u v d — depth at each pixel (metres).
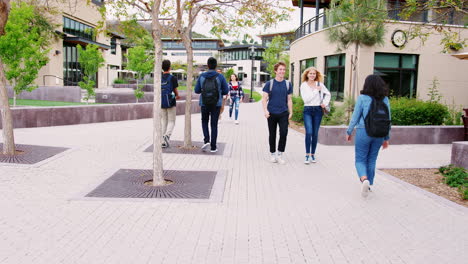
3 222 4.11
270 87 7.44
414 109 12.17
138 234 3.90
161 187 5.57
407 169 7.34
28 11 13.52
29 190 5.27
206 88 8.05
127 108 15.33
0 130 10.70
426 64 16.06
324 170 7.09
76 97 22.88
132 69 28.67
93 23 36.22
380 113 5.16
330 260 3.44
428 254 3.61
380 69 16.03
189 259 3.37
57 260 3.29
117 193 5.22
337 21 13.20
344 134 10.29
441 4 6.43
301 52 22.16
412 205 5.10
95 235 3.84
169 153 8.17
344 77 16.91
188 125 8.70
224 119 17.12
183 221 4.29
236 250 3.58
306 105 7.55
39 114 12.05
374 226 4.30
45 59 13.81
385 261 3.44
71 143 9.06
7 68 13.44
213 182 5.91
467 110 11.06
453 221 4.53
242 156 8.24
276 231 4.08
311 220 4.44
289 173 6.78
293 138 11.52
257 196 5.33
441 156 8.96
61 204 4.74
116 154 7.91
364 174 5.25
